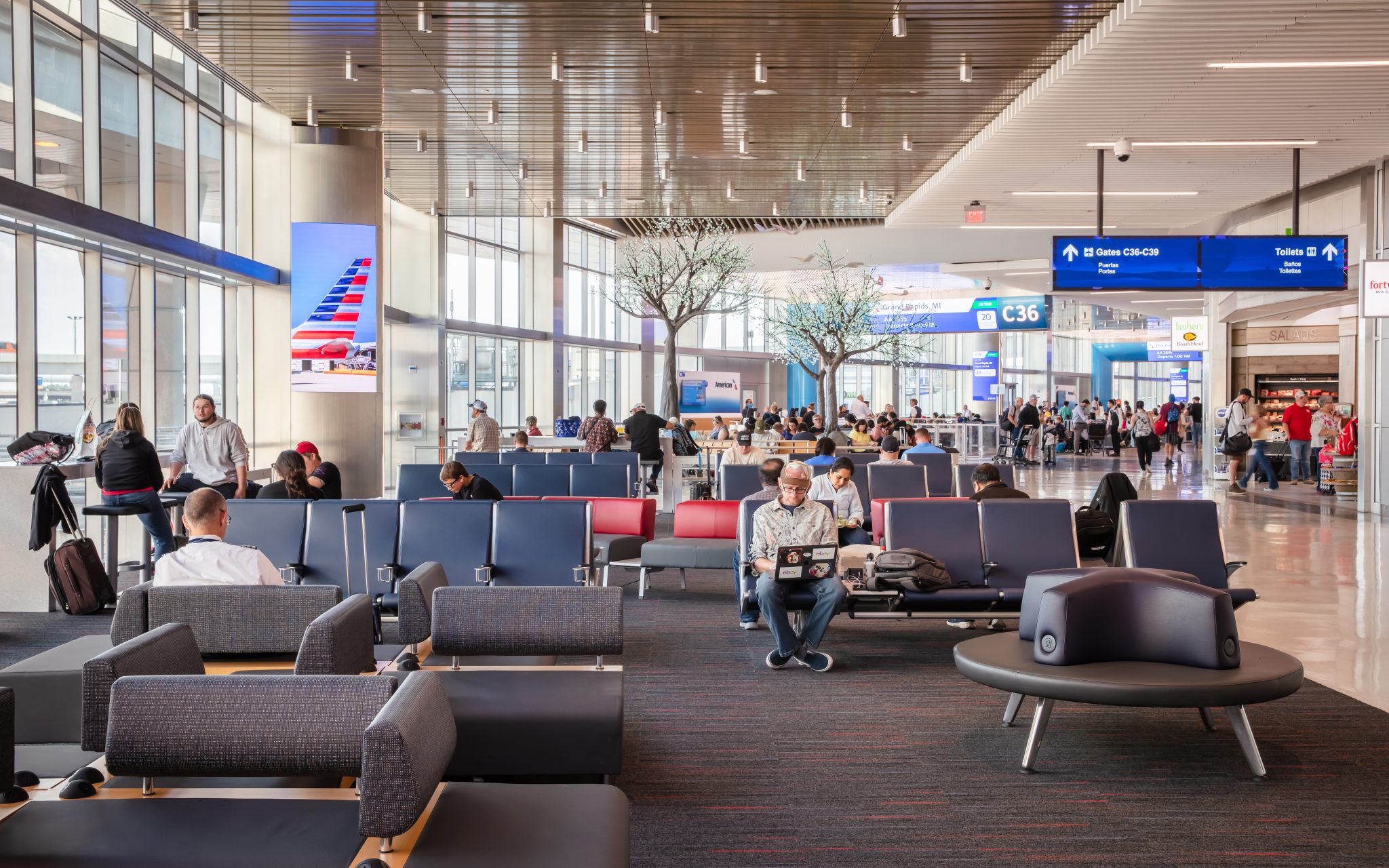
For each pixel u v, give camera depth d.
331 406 12.07
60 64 9.44
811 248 22.55
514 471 9.95
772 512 6.66
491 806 2.70
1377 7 7.38
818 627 6.24
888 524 6.71
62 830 2.42
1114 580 4.57
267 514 6.35
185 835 2.41
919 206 15.04
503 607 3.99
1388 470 14.19
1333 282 11.29
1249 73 8.83
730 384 26.52
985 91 10.38
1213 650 4.32
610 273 28.41
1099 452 35.91
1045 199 14.25
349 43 9.25
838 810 4.00
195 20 8.67
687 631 7.42
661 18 8.54
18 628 7.40
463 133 12.59
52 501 7.77
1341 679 5.92
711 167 14.33
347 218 12.12
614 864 2.37
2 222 8.47
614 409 29.66
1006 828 3.82
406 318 18.69
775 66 9.75
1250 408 19.14
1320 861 3.52
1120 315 39.72
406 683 2.54
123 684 2.53
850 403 27.72
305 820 2.52
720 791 4.20
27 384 8.96
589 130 12.40
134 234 9.74
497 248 22.81
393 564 6.31
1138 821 3.88
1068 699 4.20
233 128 13.34
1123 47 8.24
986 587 6.49
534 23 8.73
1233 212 16.59
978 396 31.25
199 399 8.88
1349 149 11.41
